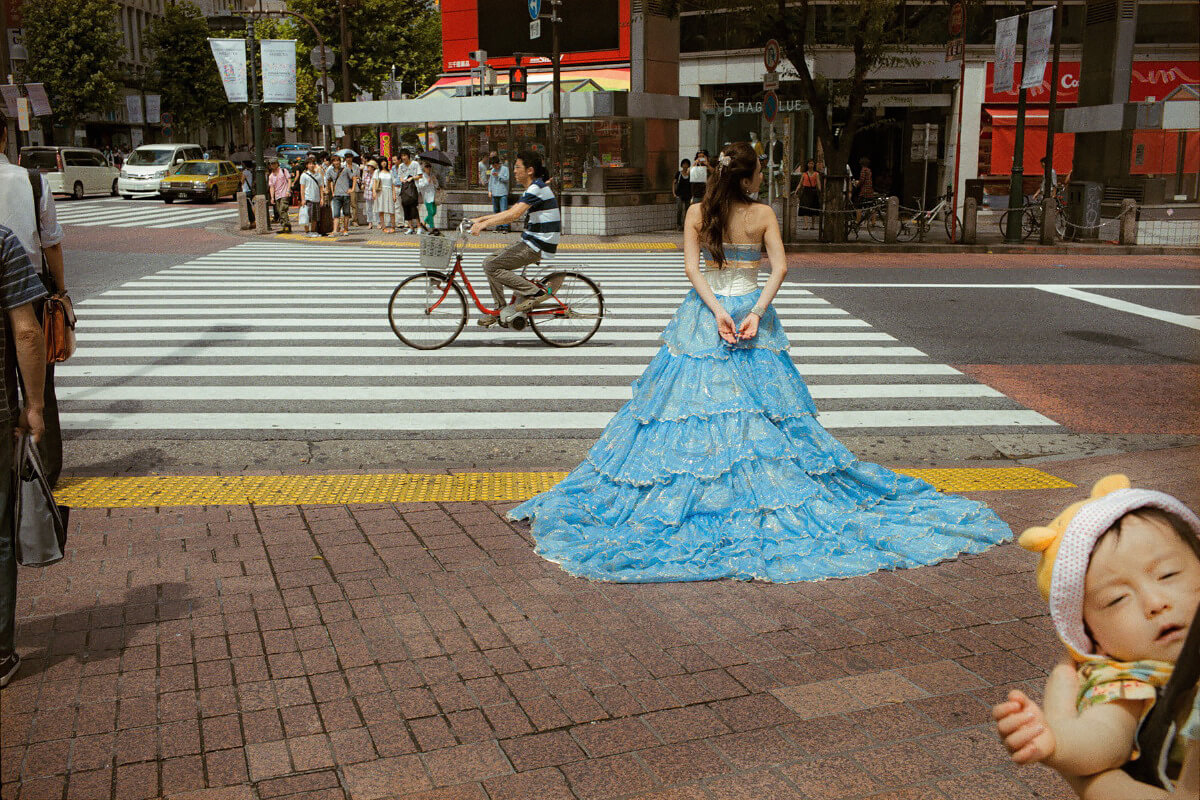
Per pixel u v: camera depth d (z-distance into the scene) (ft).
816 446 16.60
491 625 13.04
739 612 13.48
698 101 89.20
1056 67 79.30
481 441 23.67
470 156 87.04
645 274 55.98
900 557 15.17
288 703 11.06
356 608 13.56
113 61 146.51
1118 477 4.96
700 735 10.39
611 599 13.91
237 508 17.88
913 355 33.63
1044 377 30.60
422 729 10.53
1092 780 4.67
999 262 63.41
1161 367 32.07
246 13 91.66
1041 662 11.96
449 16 98.22
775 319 16.80
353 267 58.08
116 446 22.95
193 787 9.52
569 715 10.80
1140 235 71.92
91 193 127.44
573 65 89.51
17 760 9.96
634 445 16.62
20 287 11.18
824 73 94.89
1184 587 4.46
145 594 14.02
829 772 9.69
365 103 89.04
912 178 100.68
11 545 11.41
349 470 20.63
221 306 42.60
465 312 34.24
